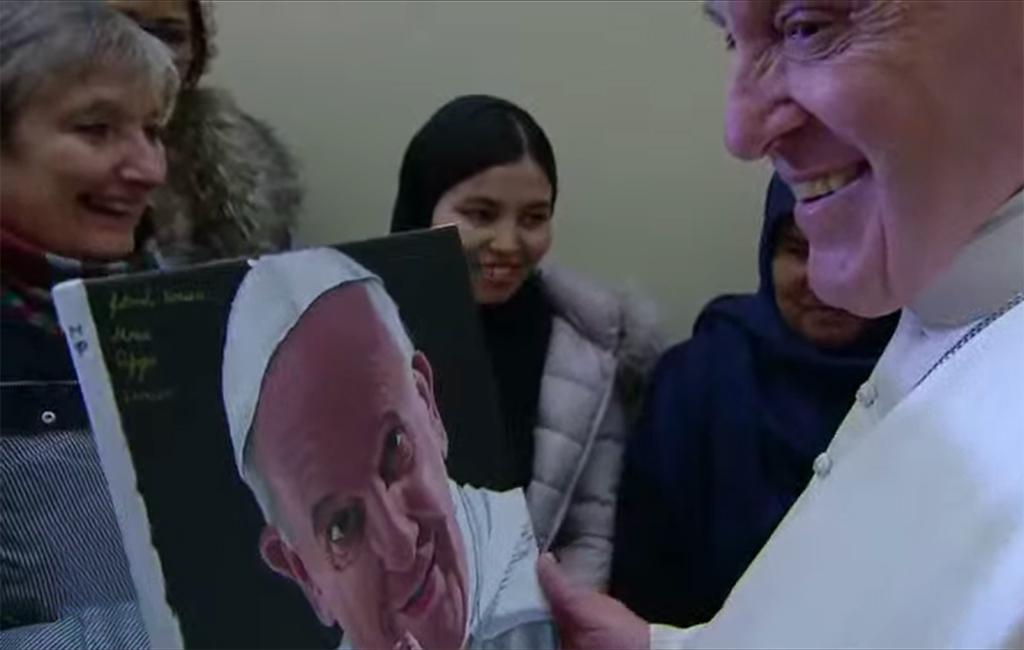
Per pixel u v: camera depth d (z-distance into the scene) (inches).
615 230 69.6
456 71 69.0
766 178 67.7
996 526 22.3
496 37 68.6
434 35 68.7
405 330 21.3
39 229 40.1
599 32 68.1
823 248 24.6
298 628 19.0
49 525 25.1
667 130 68.6
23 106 39.4
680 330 69.7
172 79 43.7
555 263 63.5
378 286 21.1
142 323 18.1
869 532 24.2
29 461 25.3
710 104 67.9
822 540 25.1
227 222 54.2
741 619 25.9
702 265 69.5
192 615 18.2
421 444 21.2
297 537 19.3
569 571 55.3
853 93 22.2
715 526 54.6
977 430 23.6
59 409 26.0
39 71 39.2
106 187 40.6
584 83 68.6
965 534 22.6
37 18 39.6
